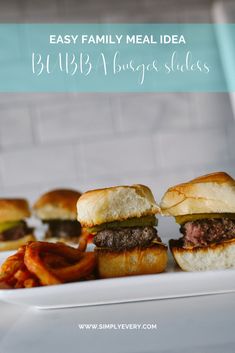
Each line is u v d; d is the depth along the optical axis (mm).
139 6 818
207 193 328
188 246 327
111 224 330
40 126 823
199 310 259
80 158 828
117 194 326
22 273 293
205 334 221
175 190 335
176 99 826
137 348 212
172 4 818
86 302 283
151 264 320
